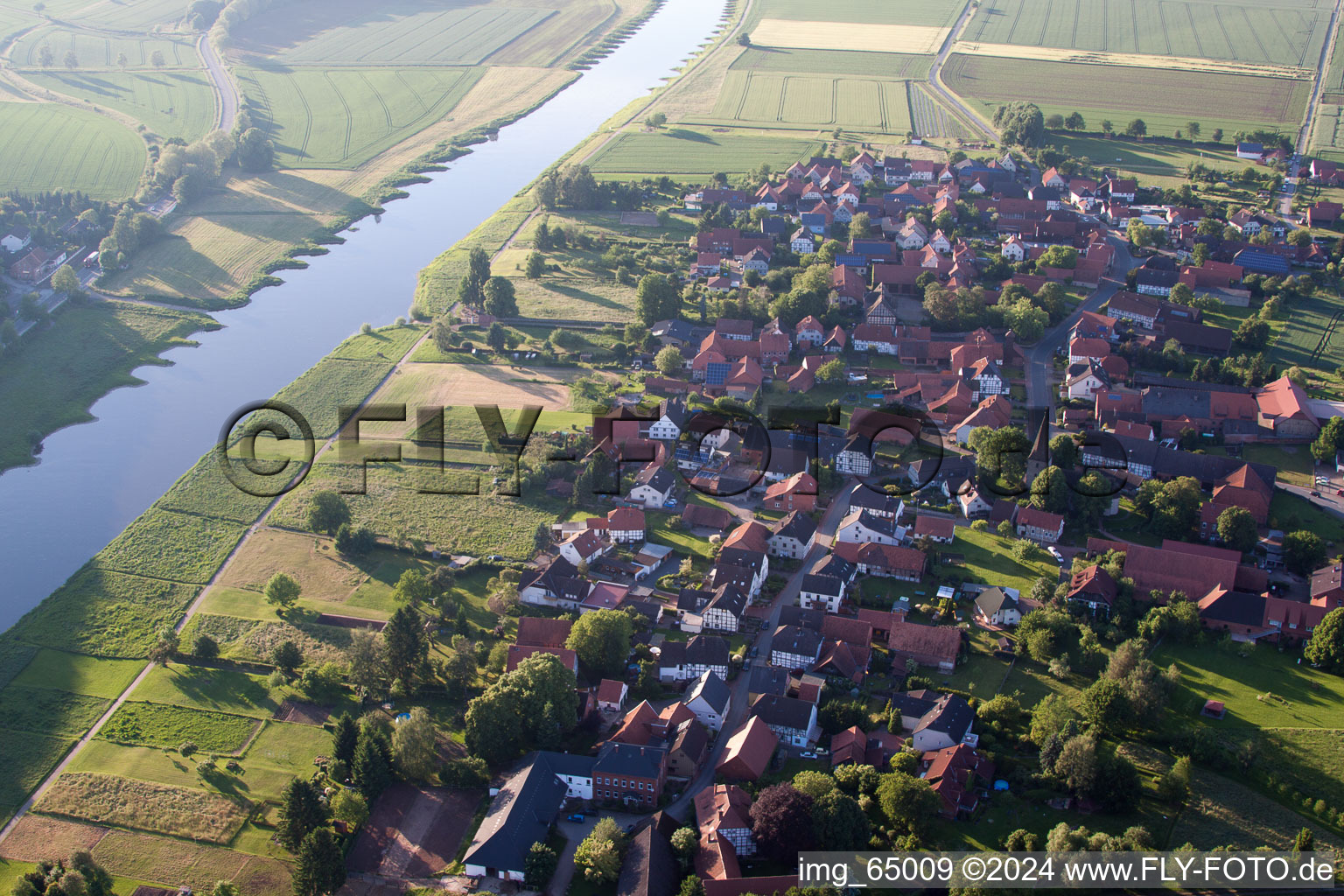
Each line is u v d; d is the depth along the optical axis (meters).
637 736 187.00
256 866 169.12
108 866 169.25
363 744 181.25
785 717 190.00
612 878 161.88
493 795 179.88
